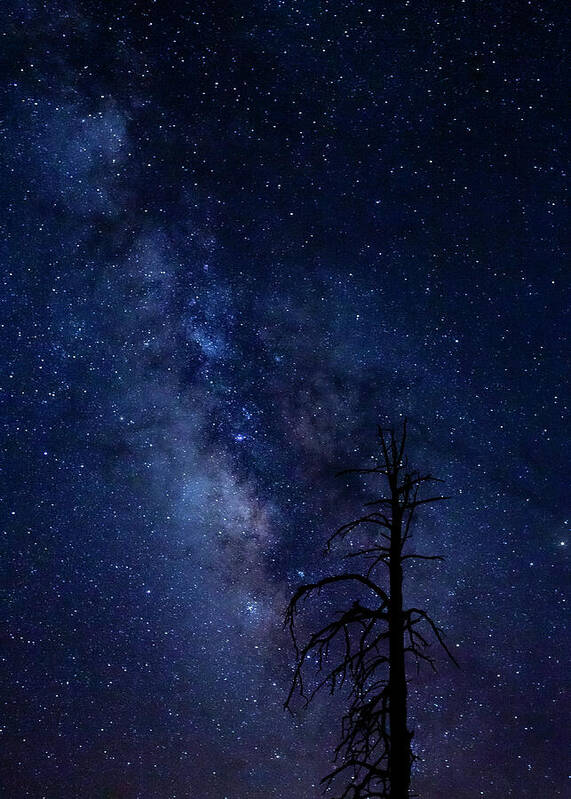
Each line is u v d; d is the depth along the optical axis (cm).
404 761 475
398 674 495
